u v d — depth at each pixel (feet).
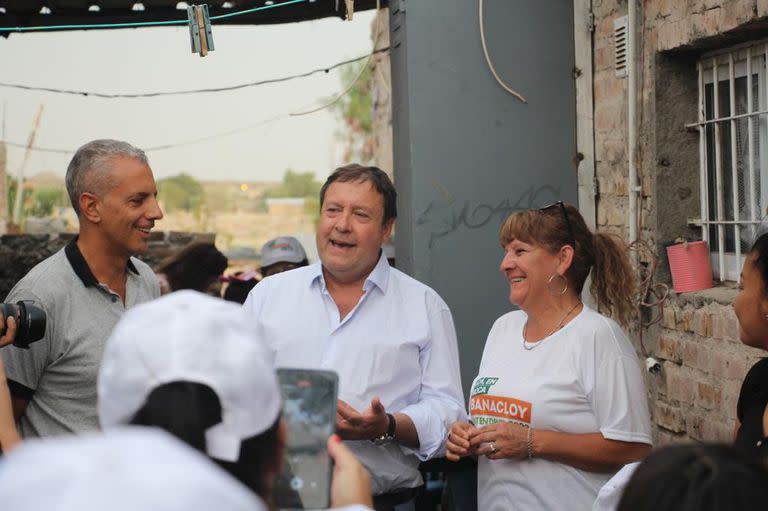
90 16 20.33
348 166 11.14
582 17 18.39
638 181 16.26
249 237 147.33
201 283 19.58
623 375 10.07
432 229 18.42
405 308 11.11
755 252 8.83
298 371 5.96
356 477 5.64
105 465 3.10
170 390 4.33
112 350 4.52
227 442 4.36
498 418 10.48
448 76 18.42
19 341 9.30
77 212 10.65
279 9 20.57
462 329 18.53
